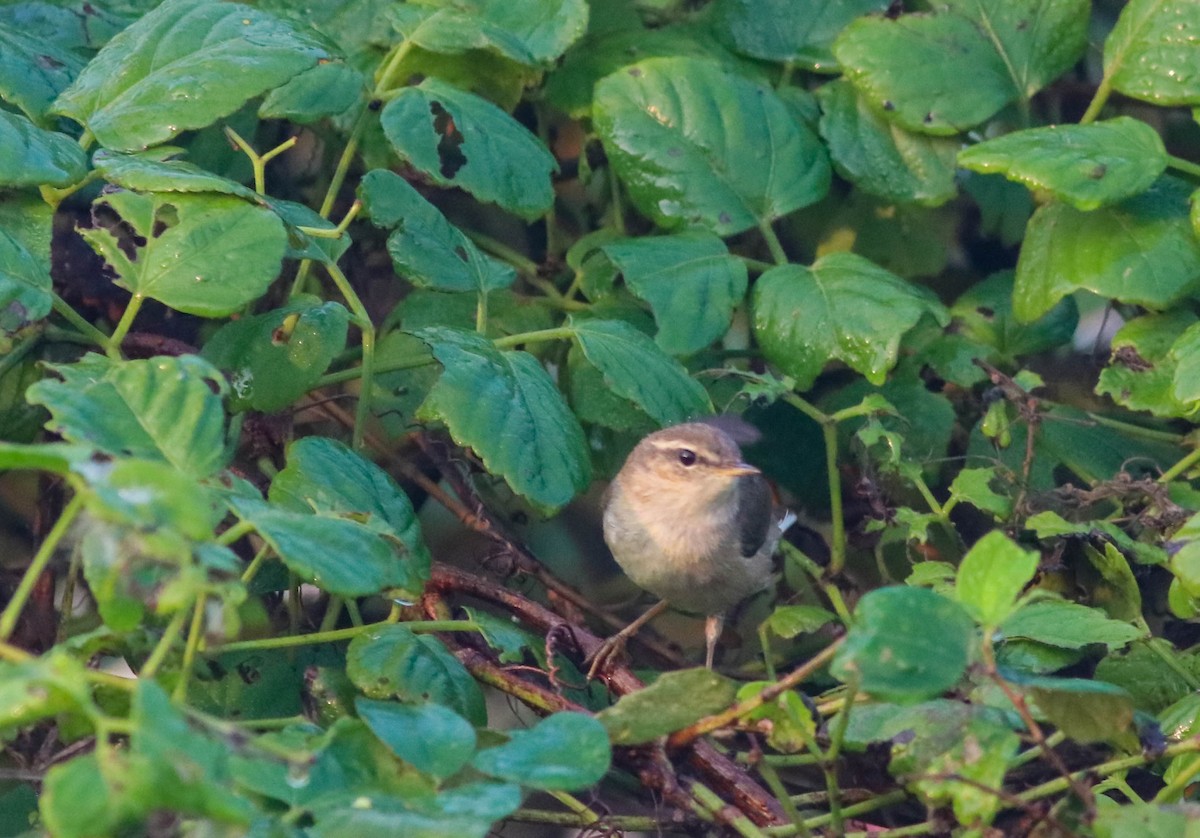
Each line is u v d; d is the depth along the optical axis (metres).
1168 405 9.25
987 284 10.85
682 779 7.21
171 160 8.97
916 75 10.41
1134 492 9.01
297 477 7.09
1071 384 11.26
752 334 11.02
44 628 8.80
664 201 10.11
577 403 9.84
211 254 7.38
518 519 10.93
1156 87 9.84
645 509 9.79
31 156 7.22
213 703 8.25
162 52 8.17
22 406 8.60
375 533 6.00
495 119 9.37
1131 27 9.98
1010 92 10.55
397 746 5.76
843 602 9.66
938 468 10.38
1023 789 8.16
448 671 7.22
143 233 7.57
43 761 7.38
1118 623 7.74
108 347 7.52
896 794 7.55
